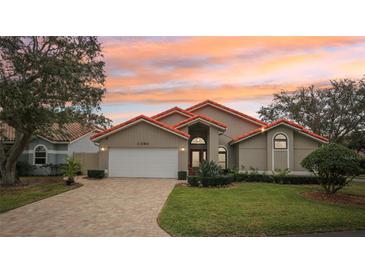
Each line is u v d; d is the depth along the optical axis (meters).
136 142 22.91
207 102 28.11
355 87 34.47
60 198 13.67
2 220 9.52
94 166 25.95
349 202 12.80
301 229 8.59
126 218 9.78
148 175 22.73
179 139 22.78
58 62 15.74
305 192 15.45
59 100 16.67
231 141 26.05
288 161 23.83
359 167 13.71
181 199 13.05
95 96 18.42
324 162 13.74
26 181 20.14
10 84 14.89
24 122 15.93
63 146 26.75
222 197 13.67
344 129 35.44
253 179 21.48
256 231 8.30
